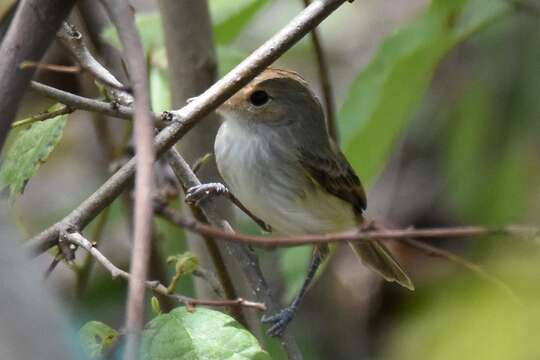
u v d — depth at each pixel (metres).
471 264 6.34
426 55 9.11
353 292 15.00
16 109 5.32
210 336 6.24
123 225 13.47
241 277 9.24
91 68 6.30
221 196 8.88
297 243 5.16
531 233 5.70
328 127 10.71
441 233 5.43
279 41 7.10
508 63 9.87
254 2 10.16
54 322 3.89
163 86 9.99
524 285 5.25
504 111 9.93
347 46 17.28
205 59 9.20
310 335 14.53
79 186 14.91
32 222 13.94
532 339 4.87
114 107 6.81
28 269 3.95
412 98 9.30
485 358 4.93
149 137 4.28
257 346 6.23
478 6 9.03
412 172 15.17
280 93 10.45
